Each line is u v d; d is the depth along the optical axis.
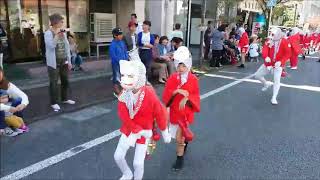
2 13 10.73
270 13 19.34
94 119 6.46
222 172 4.50
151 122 3.68
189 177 4.33
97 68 11.60
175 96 4.34
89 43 13.81
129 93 3.53
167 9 15.45
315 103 8.31
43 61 11.75
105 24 14.12
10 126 5.55
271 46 8.07
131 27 9.22
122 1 14.82
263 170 4.59
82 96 7.99
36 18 11.75
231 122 6.58
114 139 5.50
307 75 12.72
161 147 5.24
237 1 18.05
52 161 4.68
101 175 4.33
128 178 3.93
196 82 4.42
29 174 4.31
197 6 19.58
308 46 19.81
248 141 5.61
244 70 13.18
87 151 5.03
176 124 4.40
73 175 4.32
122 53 8.12
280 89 9.87
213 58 13.36
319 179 4.37
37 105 7.05
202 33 12.85
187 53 4.30
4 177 4.21
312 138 5.84
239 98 8.55
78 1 13.21
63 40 6.86
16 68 10.50
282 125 6.51
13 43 11.12
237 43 15.05
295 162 4.87
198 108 4.44
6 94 5.52
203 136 5.78
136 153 3.71
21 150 4.98
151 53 9.70
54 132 5.72
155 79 10.08
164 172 4.44
